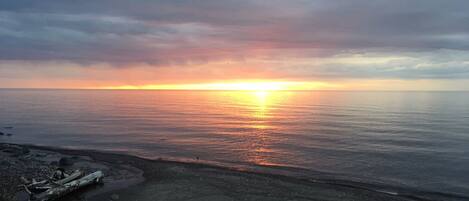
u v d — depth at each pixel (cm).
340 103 16612
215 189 2562
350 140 4928
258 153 4025
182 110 11488
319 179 2945
